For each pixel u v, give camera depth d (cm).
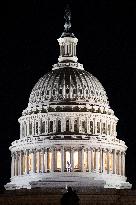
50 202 19238
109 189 19762
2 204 19275
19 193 19412
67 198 10931
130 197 19438
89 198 19288
